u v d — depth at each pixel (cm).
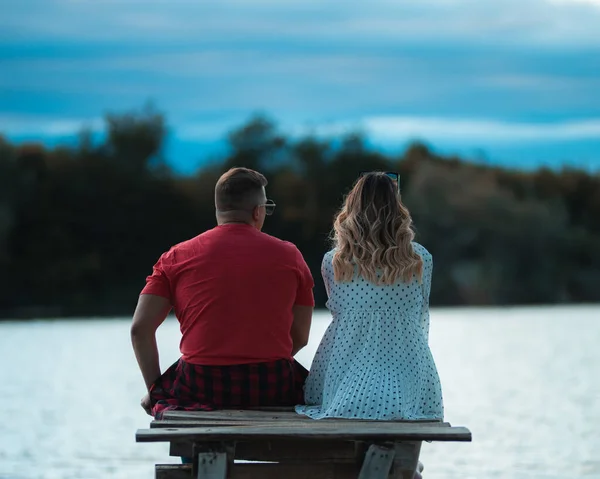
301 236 6994
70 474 984
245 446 533
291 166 7194
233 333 558
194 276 564
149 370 573
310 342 2695
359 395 555
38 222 6291
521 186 7931
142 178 6669
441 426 508
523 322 4278
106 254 6469
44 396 1680
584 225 7919
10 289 6081
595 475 967
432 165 7444
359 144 7256
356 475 522
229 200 582
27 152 6481
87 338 3400
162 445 1168
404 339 579
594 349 2678
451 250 7050
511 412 1429
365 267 579
